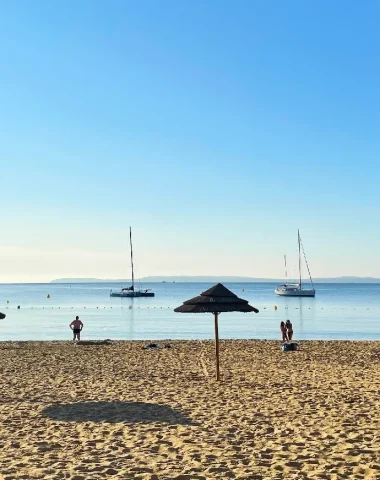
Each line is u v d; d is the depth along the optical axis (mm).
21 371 16953
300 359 20047
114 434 9195
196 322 55094
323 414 10531
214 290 14406
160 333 42562
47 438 9000
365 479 6773
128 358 20453
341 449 8094
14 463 7582
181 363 18891
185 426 9703
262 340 30328
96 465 7473
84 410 11125
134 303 100875
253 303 99000
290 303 99875
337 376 15625
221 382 14648
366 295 154875
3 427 9750
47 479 6871
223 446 8391
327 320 57656
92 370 17172
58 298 132750
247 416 10445
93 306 90562
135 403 11820
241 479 6836
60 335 41406
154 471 7199
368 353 22156
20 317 63531
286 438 8812
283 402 11812
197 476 6953
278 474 7000
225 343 27438
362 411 10773
